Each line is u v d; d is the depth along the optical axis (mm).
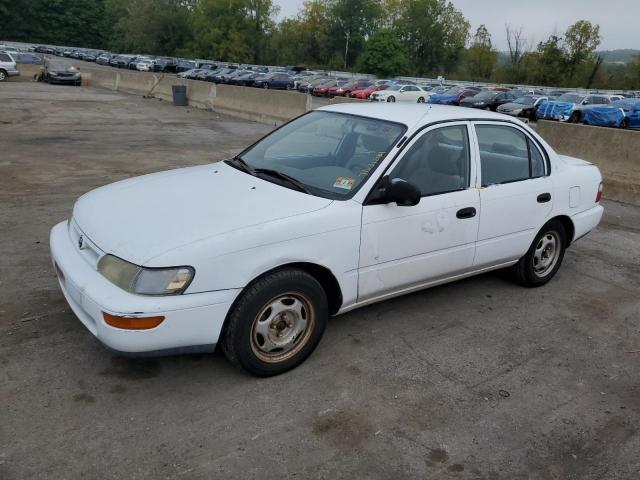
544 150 4844
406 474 2725
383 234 3672
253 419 3045
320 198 3555
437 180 4012
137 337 2873
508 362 3811
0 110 17391
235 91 19781
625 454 2969
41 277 4676
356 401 3262
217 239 3035
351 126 4184
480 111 4555
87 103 21844
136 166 9820
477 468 2797
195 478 2607
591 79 73812
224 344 3246
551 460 2889
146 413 3037
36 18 96938
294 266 3369
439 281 4238
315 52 95688
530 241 4758
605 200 8656
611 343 4180
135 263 2936
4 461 2625
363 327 4152
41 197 7285
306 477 2660
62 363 3445
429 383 3492
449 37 94188
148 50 91938
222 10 87312
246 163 4266
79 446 2760
